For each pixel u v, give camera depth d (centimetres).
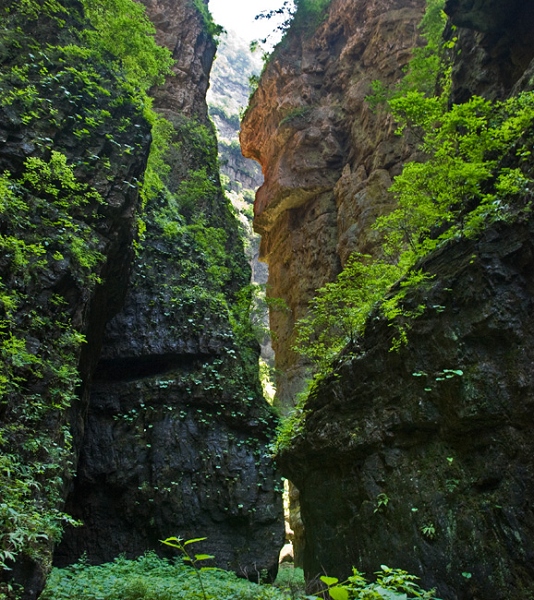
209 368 1321
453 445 666
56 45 934
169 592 755
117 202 875
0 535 504
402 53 2108
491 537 576
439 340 695
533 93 709
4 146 773
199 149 1834
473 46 1080
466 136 704
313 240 2298
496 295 634
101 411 1250
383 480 750
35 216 760
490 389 614
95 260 816
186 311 1370
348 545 803
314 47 2673
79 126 888
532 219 623
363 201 1952
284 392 2089
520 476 568
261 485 1249
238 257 1723
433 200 787
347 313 907
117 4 1061
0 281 666
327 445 872
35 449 624
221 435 1279
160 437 1233
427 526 652
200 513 1186
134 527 1170
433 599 404
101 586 764
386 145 1998
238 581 1005
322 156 2341
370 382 822
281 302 1655
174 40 2091
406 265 866
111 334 1280
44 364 690
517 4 927
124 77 1013
